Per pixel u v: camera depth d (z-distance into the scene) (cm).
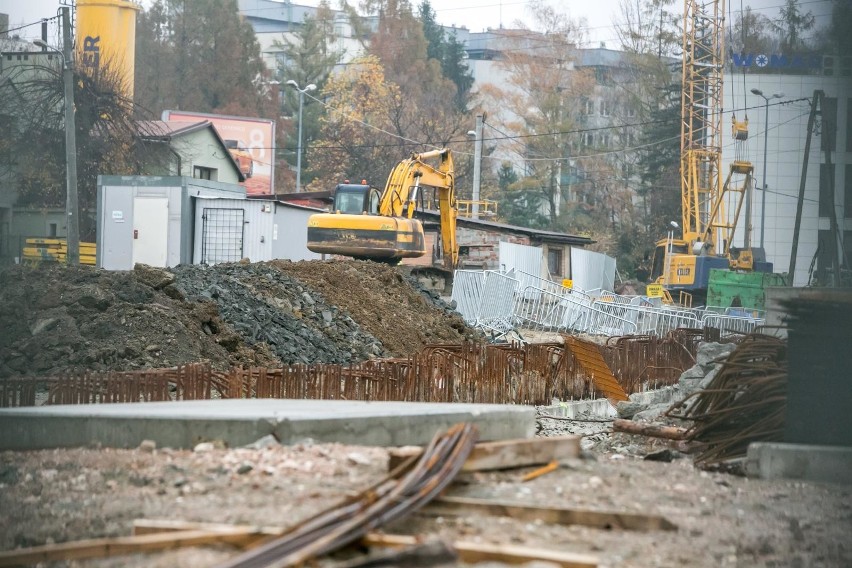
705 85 13062
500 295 6419
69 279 3559
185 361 3288
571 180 15925
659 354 4384
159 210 6744
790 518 1377
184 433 1670
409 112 15400
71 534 1209
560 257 9775
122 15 10569
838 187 11400
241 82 16350
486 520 1226
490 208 15388
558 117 15662
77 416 1753
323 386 2505
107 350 3212
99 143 9106
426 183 6912
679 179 14962
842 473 1647
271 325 3966
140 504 1312
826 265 9744
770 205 12694
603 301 7488
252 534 1105
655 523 1242
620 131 15938
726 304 9950
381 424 1694
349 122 14738
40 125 8950
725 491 1528
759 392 1936
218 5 16462
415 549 1021
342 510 1142
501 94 15975
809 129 8888
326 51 17462
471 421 1777
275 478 1412
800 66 12662
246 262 4725
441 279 7288
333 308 4491
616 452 2220
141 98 15625
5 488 1433
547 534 1185
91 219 9144
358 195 6294
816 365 1709
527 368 3284
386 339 4512
